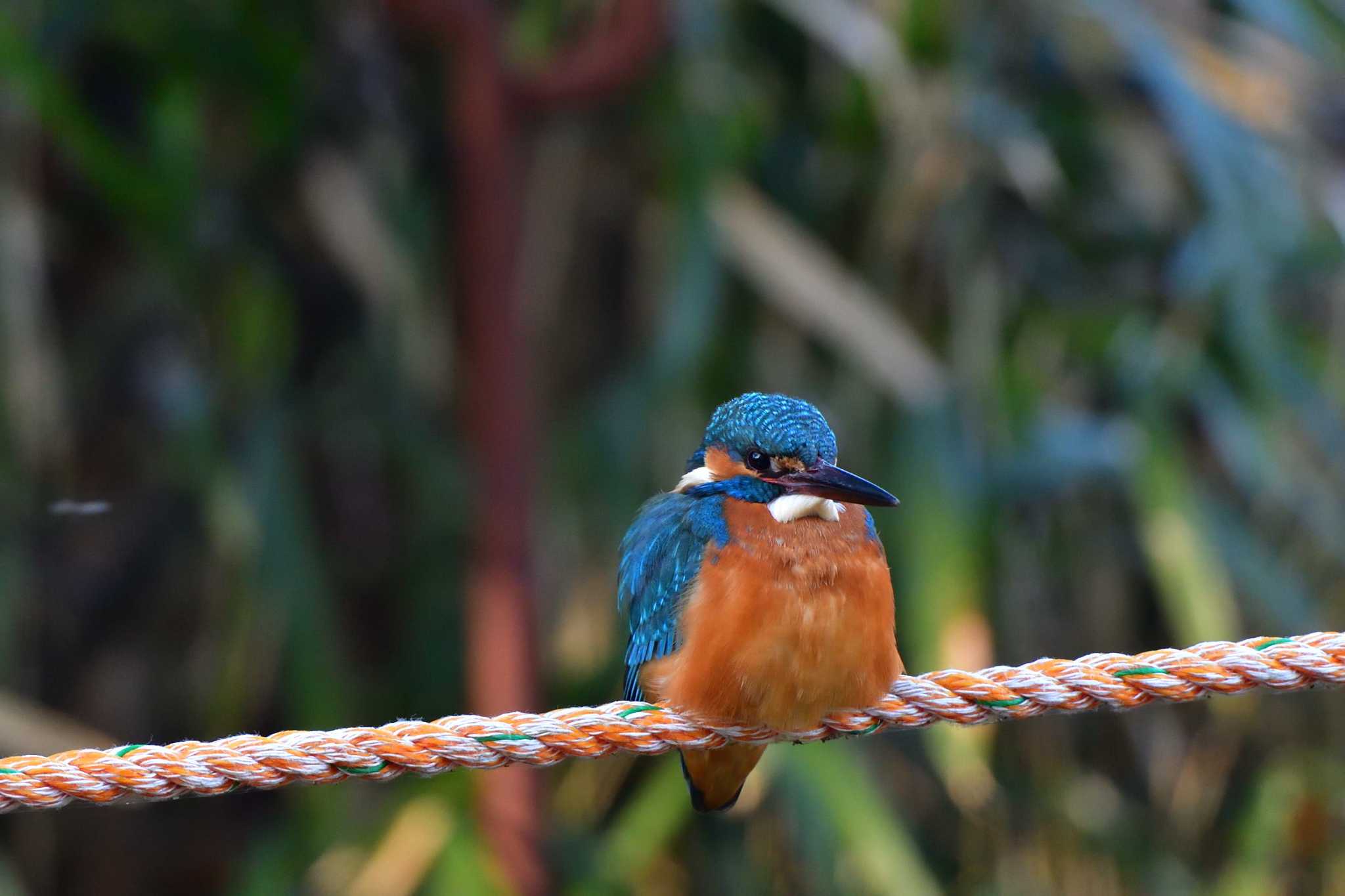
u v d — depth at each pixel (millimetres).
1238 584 11453
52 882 11672
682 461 11352
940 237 11508
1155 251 12047
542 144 11641
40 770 4312
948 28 10875
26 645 11102
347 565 12133
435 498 11609
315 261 12172
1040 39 11641
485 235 10117
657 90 10914
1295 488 11391
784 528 5102
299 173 11625
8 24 9703
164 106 10688
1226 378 11414
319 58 11484
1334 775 11984
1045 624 11953
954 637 9867
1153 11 11523
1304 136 11109
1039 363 11688
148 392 11344
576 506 11359
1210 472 12555
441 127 11781
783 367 11766
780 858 11797
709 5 10930
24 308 10406
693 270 10586
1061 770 12180
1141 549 12188
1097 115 11875
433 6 9875
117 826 11969
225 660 10922
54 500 11234
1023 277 12008
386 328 11656
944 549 10180
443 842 9609
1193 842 12453
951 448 10562
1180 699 4965
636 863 10219
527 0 11656
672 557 5434
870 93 11109
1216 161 10617
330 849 10242
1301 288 11875
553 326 11891
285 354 11453
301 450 11922
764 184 11953
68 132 9867
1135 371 11352
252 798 12258
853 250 11891
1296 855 12016
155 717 11836
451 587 11703
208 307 11297
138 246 11031
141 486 11773
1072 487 11734
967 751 9727
